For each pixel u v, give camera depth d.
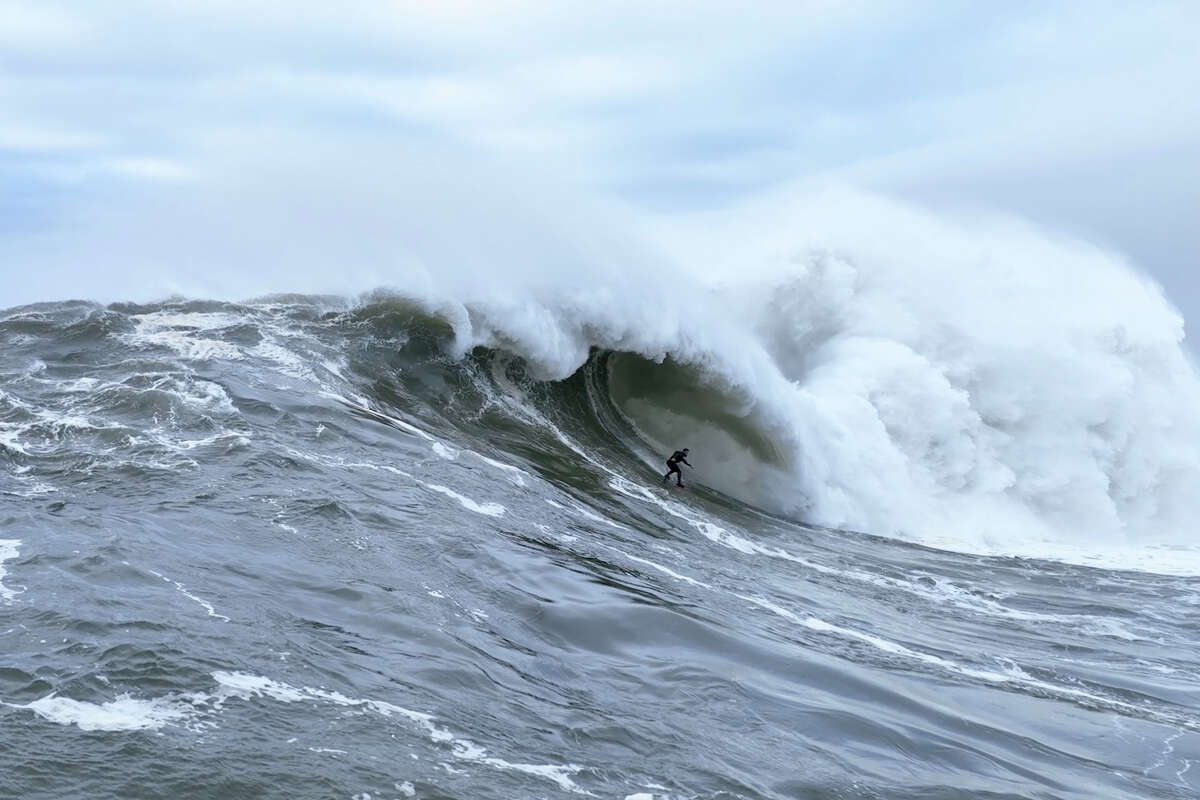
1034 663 51.06
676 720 34.16
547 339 84.31
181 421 58.00
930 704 39.97
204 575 39.16
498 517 55.62
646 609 44.50
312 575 41.22
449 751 28.81
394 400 72.50
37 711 27.16
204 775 25.47
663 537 64.12
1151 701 46.50
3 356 66.25
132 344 71.44
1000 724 39.62
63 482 48.00
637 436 89.56
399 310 82.56
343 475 55.06
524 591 44.69
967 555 82.44
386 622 37.72
